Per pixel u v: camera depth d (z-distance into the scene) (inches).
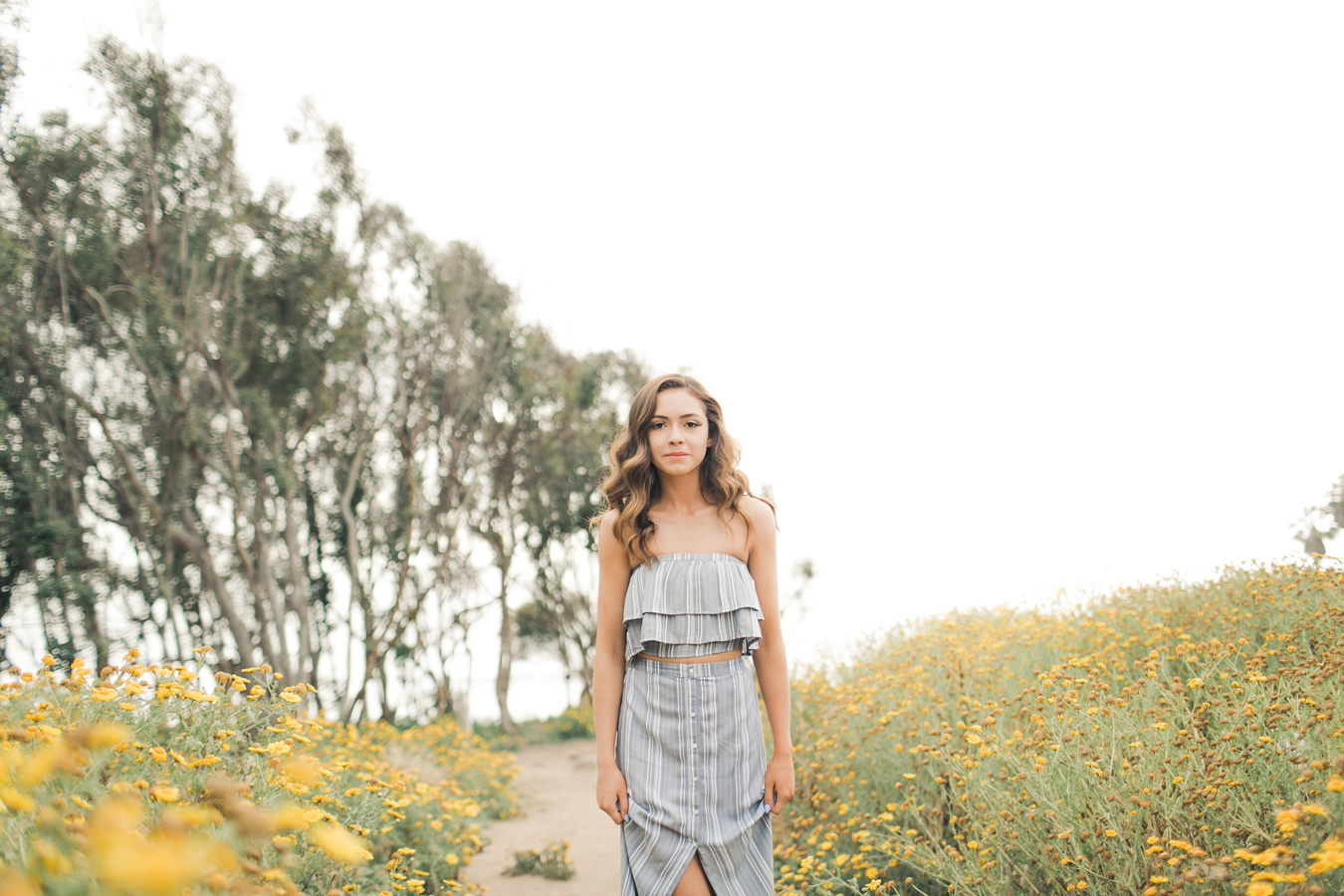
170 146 465.1
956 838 117.4
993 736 118.6
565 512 860.0
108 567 455.8
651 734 81.4
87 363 464.4
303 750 120.0
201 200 483.5
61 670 107.8
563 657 977.5
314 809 92.8
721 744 81.1
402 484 679.7
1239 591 177.0
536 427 800.9
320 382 555.5
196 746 94.9
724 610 82.5
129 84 449.4
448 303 666.2
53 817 49.4
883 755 149.0
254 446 529.0
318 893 97.7
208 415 498.3
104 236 443.5
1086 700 122.6
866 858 135.3
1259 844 81.6
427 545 691.4
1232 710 105.3
